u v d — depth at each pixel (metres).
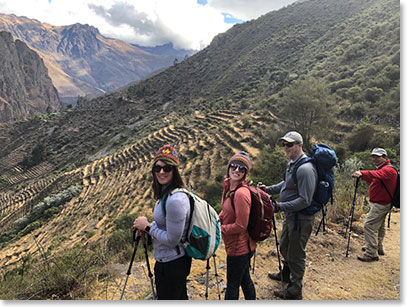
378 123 33.72
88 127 117.00
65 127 124.06
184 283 2.71
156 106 119.25
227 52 151.00
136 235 2.97
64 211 45.56
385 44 55.22
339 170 12.56
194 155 46.44
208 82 126.44
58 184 63.91
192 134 59.72
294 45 107.81
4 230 50.59
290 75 70.69
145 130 84.38
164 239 2.49
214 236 2.65
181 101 114.31
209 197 28.55
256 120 52.12
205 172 38.81
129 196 41.16
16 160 107.62
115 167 61.97
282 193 3.85
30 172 93.44
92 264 4.71
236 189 3.13
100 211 38.28
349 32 81.50
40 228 40.72
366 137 29.53
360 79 46.00
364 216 7.60
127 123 105.50
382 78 41.62
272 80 80.38
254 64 110.50
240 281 3.21
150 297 3.81
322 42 91.50
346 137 32.78
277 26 142.62
